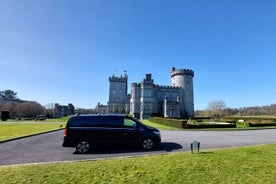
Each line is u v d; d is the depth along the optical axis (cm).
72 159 1052
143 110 7662
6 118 7169
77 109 13700
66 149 1348
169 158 942
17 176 736
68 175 749
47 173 763
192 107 8838
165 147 1360
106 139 1270
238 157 955
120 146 1287
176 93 8638
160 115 7881
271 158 947
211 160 904
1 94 17938
